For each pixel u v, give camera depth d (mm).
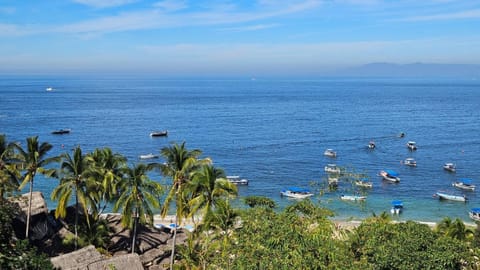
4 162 53531
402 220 83688
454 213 89375
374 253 28922
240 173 118188
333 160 133625
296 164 128500
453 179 114000
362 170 120875
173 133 178125
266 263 25422
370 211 73375
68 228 56406
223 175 47656
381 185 107625
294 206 32875
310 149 149625
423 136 176000
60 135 166250
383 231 31172
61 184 51625
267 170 121500
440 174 118750
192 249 45906
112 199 58500
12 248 25859
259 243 27156
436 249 29094
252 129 191500
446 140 167250
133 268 41250
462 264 30750
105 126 191875
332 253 26641
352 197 74688
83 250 41625
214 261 29422
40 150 54781
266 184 108375
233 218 39344
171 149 49562
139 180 50031
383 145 157875
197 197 47000
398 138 171750
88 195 53031
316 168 124062
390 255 28172
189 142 159500
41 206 56625
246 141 162500
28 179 53688
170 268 48438
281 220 29438
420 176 116562
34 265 24703
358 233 31766
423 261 27844
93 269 39438
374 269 28188
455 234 53375
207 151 144500
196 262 44469
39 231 53406
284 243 26797
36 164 53719
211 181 46094
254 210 31609
